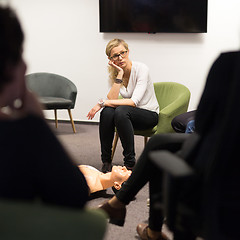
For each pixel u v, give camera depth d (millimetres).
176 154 1330
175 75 5176
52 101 4539
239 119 928
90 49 5480
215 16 4898
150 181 1669
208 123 1114
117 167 2635
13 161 690
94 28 5414
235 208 979
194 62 5078
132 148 3012
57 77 4930
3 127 699
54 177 744
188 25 4957
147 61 5254
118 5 5180
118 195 1731
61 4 5504
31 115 744
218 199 995
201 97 1125
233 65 1031
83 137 4668
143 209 2455
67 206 793
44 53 5699
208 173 1008
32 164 708
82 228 687
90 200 2588
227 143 954
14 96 783
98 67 5484
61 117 5777
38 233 661
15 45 737
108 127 3070
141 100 3199
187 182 1166
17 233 659
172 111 3111
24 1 5648
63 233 671
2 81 739
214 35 4945
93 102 5590
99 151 3959
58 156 760
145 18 5105
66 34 5551
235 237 976
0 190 682
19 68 765
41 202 773
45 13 5590
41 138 730
